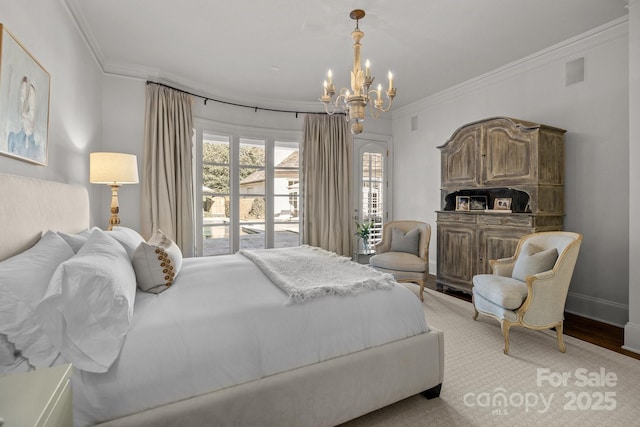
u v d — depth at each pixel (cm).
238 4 273
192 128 437
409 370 183
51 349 117
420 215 539
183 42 338
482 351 256
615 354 252
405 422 175
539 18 297
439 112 500
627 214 310
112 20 298
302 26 307
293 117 533
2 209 146
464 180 409
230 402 136
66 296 119
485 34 325
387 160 589
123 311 129
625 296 312
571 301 350
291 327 159
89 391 116
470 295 407
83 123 310
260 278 210
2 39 161
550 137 339
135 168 321
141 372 125
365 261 570
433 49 355
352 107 257
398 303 192
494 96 420
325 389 158
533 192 333
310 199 527
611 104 317
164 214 407
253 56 370
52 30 235
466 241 399
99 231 185
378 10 281
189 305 159
